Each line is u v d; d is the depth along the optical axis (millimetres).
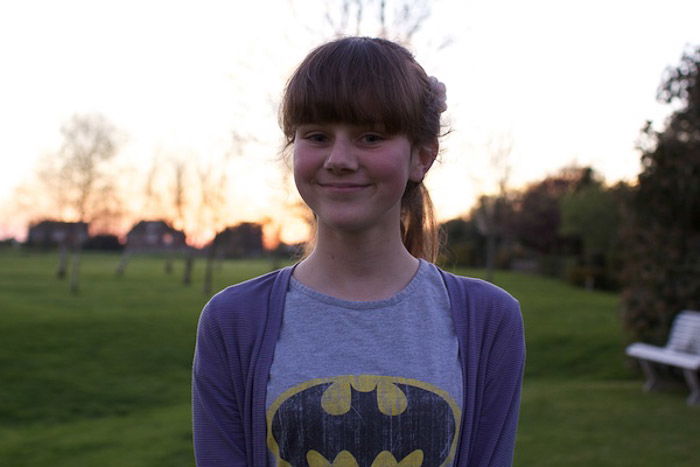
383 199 1261
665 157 8508
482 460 1324
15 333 12992
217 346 1315
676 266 8664
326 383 1235
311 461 1221
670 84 8383
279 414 1233
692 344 7695
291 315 1302
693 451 5301
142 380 10203
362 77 1225
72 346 12297
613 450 5348
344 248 1312
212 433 1304
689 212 8531
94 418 7996
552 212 42844
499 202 32594
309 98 1233
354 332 1275
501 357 1362
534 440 5695
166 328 14664
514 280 33969
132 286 28016
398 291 1331
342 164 1228
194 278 34875
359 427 1217
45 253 61906
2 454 5969
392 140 1257
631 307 9062
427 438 1233
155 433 6730
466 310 1358
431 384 1256
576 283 31000
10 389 9141
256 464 1260
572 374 10422
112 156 32531
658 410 6910
